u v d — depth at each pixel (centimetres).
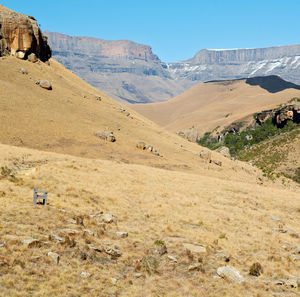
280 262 2109
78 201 2712
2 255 1397
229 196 4253
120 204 2995
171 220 2770
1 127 7275
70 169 3859
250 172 11206
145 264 1705
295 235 2908
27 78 10494
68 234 1833
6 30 11162
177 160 8925
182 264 1848
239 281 1697
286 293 1647
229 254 2111
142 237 2180
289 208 4141
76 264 1548
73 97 11244
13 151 4125
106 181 3766
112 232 2134
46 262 1464
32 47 12144
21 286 1245
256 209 3819
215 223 2884
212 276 1739
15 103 8631
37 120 8344
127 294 1405
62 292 1289
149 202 3309
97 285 1413
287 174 16688
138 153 8506
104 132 8931
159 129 12888
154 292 1462
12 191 2455
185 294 1495
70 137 8156
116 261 1712
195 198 3856
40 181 2997
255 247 2350
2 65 10269
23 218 1898
